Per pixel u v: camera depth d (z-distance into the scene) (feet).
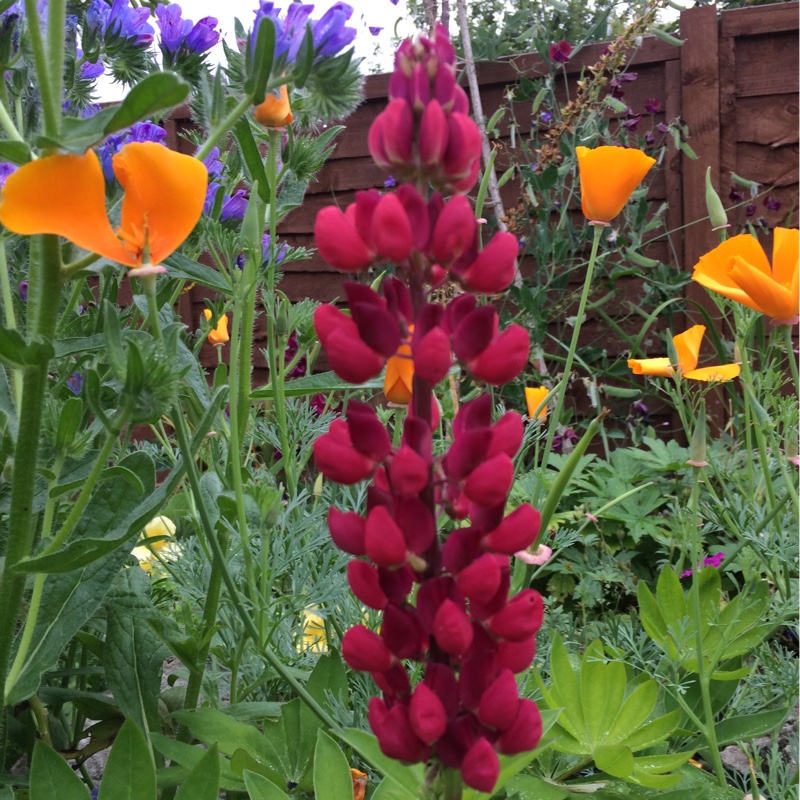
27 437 1.27
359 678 1.72
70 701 1.82
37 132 1.55
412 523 1.05
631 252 4.23
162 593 2.04
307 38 1.38
